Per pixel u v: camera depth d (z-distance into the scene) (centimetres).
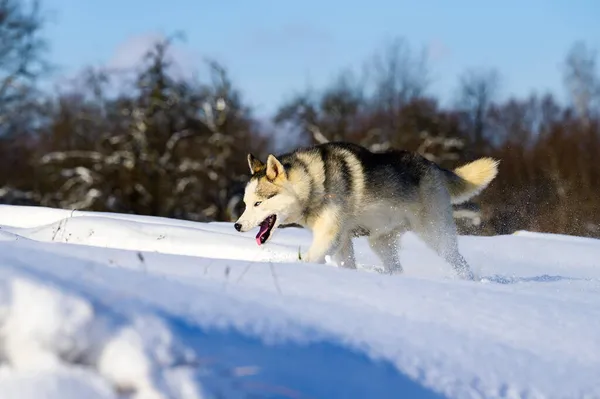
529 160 8762
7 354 687
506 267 2775
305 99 11044
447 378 869
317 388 741
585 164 8125
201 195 9738
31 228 2550
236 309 861
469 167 2473
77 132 10081
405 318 1036
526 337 1071
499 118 12050
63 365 667
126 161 9294
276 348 788
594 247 3241
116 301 758
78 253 1131
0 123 10250
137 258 1155
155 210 9406
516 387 902
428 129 10575
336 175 2119
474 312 1136
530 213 6384
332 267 1326
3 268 756
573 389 929
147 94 9431
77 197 9306
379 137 10831
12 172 10119
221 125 9688
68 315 689
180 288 894
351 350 848
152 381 655
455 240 2369
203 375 677
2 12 10156
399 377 827
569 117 12025
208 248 2431
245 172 9862
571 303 1307
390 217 2238
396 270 2325
